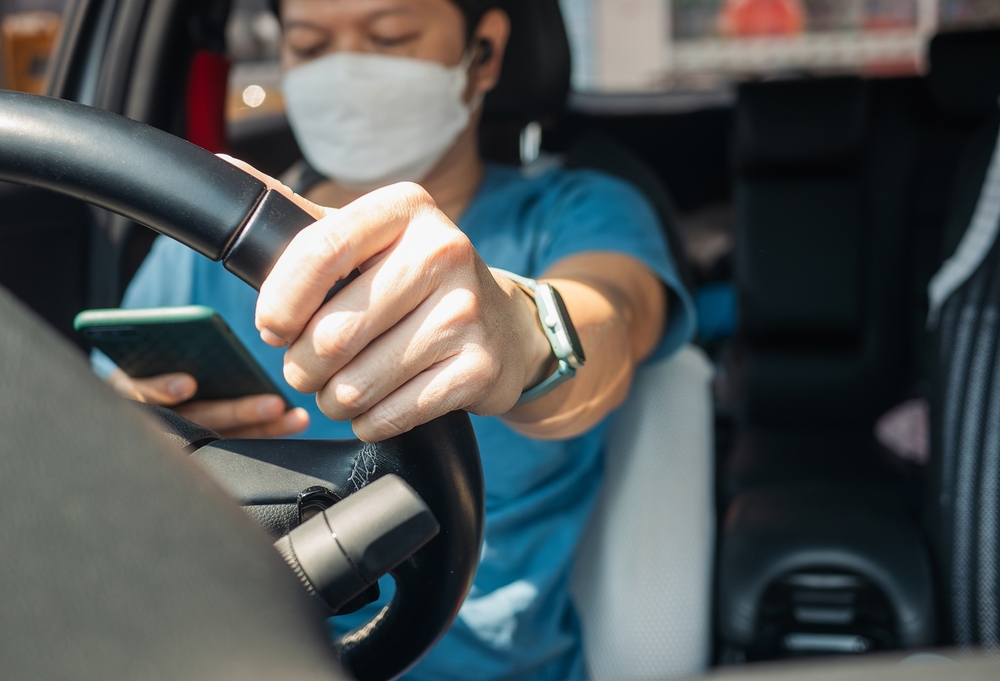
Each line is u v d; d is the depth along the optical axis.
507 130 1.45
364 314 0.45
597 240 1.07
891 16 4.21
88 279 1.41
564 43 1.36
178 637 0.25
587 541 1.18
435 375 0.47
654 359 1.14
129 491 0.25
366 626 0.50
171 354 0.77
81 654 0.24
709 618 1.20
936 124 1.99
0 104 0.44
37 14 1.58
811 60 4.36
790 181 2.05
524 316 0.59
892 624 1.10
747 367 2.12
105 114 0.44
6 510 0.23
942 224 1.99
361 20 1.14
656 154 2.60
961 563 1.06
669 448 1.18
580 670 1.14
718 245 2.52
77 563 0.24
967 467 1.06
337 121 1.17
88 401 0.25
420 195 0.48
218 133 1.54
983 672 0.34
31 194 1.32
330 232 0.44
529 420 0.74
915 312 2.02
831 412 2.09
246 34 1.93
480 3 1.21
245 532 0.29
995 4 2.89
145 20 1.39
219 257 0.44
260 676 0.28
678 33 4.18
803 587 1.13
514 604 1.04
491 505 1.07
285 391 1.12
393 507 0.39
